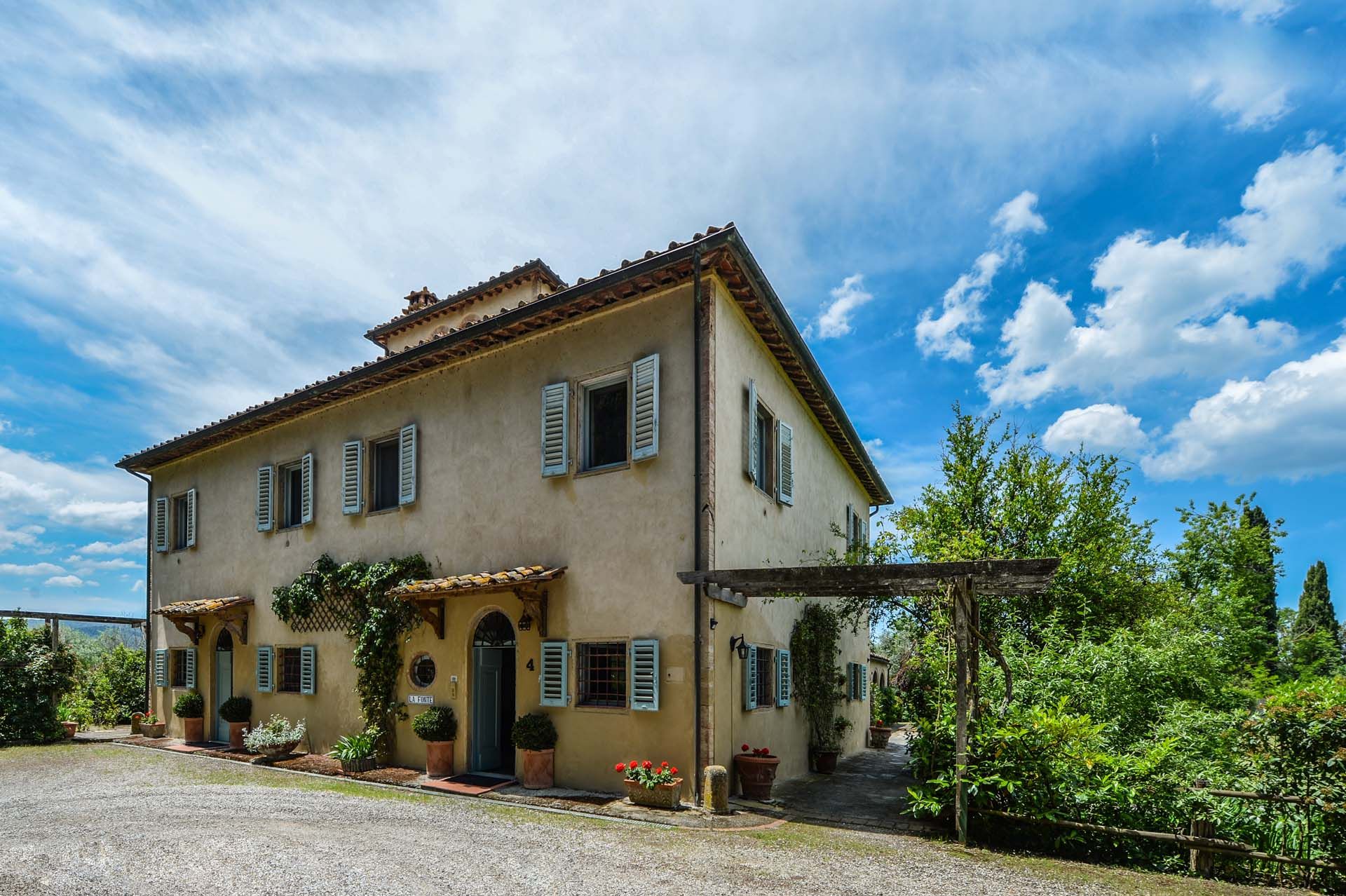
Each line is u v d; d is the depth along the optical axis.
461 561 11.16
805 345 11.82
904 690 15.79
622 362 9.92
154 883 5.64
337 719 12.41
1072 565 12.81
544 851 6.66
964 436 14.73
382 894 5.46
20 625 16.80
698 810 8.28
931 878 6.10
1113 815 6.97
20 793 9.84
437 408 11.96
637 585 9.28
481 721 10.80
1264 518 23.11
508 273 15.29
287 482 14.70
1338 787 6.31
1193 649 9.95
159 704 16.67
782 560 11.99
